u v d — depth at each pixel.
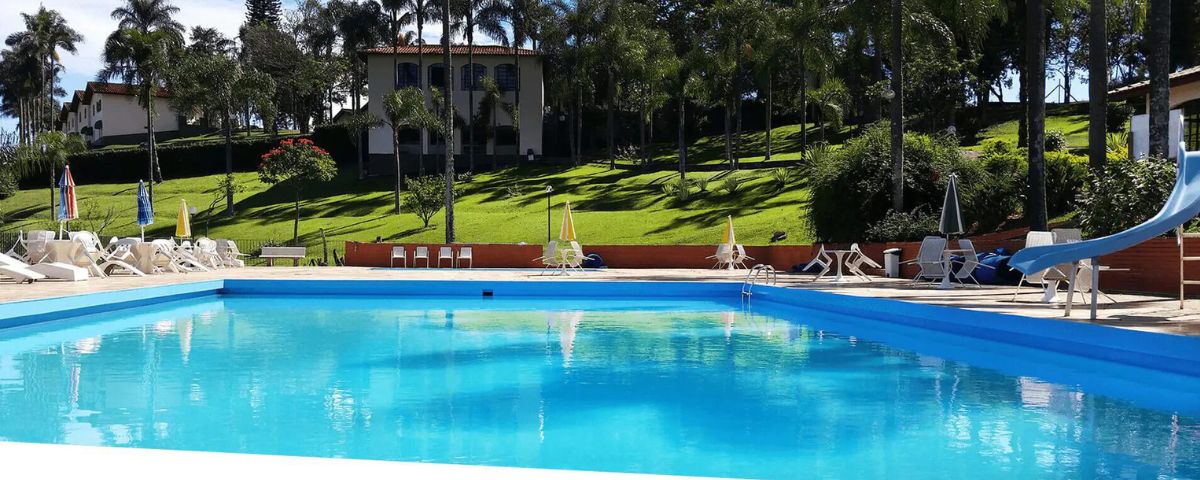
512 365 8.61
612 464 4.89
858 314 13.29
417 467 3.19
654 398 6.87
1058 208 22.95
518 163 55.19
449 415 6.23
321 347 9.96
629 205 39.44
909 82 37.62
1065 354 9.05
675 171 47.09
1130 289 13.65
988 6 25.91
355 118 52.91
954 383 7.55
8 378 7.76
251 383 7.55
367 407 6.51
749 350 9.74
